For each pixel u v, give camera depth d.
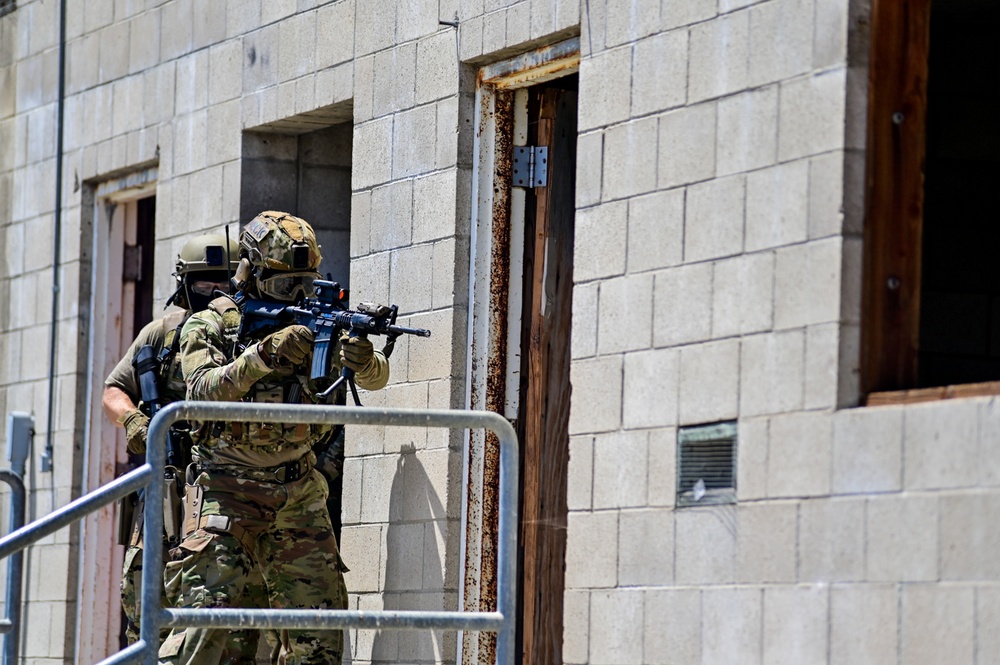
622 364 11.17
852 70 9.66
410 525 13.36
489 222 13.23
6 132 20.70
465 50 13.22
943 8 12.20
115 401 14.42
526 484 13.21
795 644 9.56
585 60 11.80
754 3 10.31
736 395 10.18
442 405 13.15
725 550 10.15
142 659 9.32
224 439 12.70
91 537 18.38
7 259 20.44
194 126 16.94
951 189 12.46
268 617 9.40
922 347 12.24
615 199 11.38
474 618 9.69
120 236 19.03
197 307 14.41
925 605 8.77
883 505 9.09
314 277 13.14
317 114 15.35
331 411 9.60
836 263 9.55
